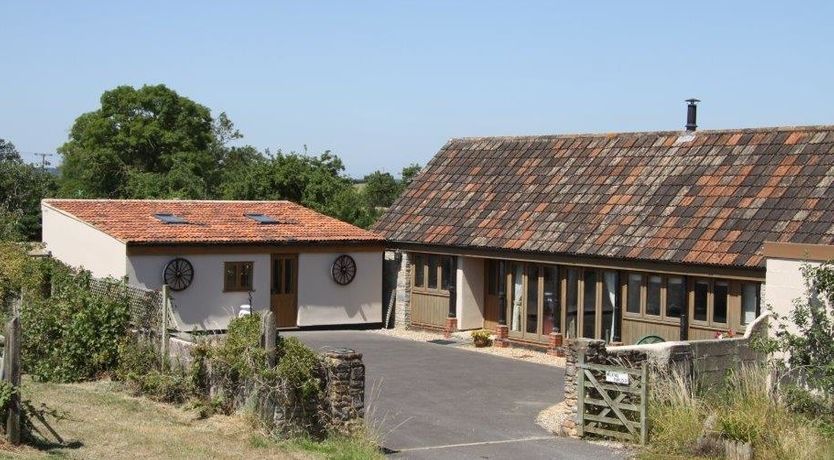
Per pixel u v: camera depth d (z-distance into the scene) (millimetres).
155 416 15562
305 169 40062
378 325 30984
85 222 27781
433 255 29719
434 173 32312
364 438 15250
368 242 30391
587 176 27750
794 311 17984
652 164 26656
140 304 19109
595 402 16734
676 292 23000
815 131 24234
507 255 26688
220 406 15961
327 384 15359
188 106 60281
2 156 61156
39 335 19078
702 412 16281
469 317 28984
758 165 24234
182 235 27406
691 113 27328
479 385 21531
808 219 21562
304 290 29641
